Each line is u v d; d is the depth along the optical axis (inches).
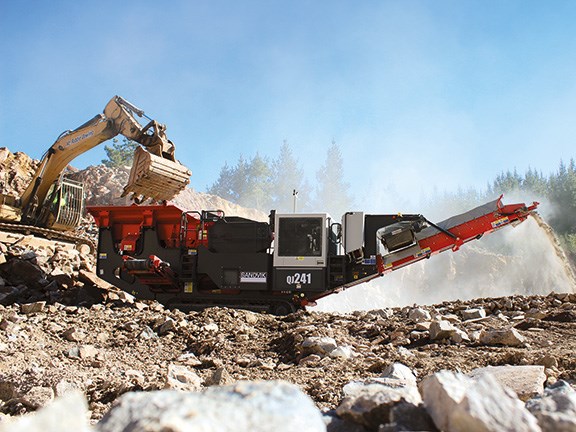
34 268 753.6
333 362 363.6
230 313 583.2
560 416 117.5
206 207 2240.4
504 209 680.4
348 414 140.4
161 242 738.8
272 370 362.3
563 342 398.9
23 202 858.8
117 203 1865.2
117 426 101.7
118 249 741.9
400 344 423.5
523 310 551.2
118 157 3139.8
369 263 675.4
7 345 414.0
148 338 487.5
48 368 352.5
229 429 98.5
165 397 109.0
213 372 334.0
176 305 708.7
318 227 678.5
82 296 706.2
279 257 679.1
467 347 395.2
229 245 694.5
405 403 136.3
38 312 561.6
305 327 453.1
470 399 108.2
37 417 91.4
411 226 676.7
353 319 555.8
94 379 321.4
